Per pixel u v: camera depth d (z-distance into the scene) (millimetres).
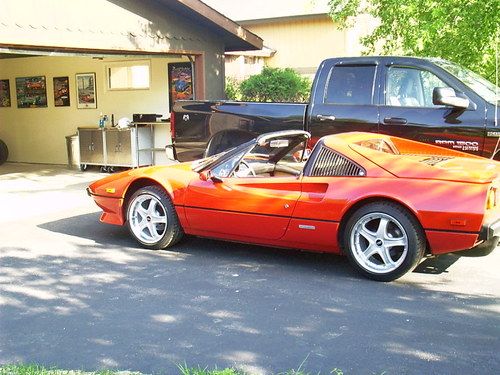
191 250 6648
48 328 4516
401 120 7473
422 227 5172
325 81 8031
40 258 6422
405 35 10227
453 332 4285
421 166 5379
